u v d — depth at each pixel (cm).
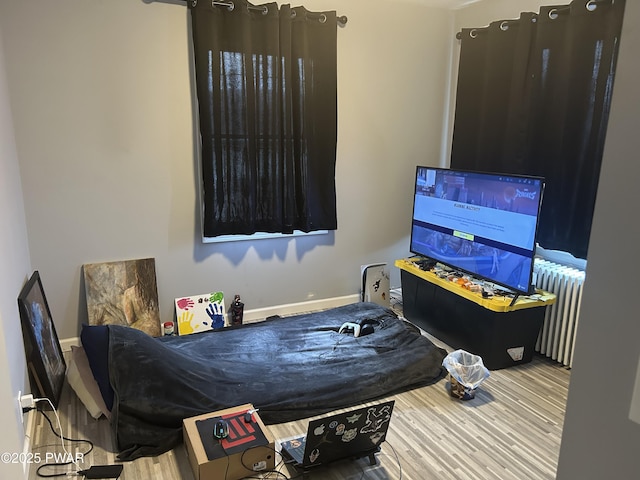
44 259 301
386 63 379
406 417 247
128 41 296
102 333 239
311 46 339
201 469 188
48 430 229
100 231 312
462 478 203
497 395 270
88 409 237
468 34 361
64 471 203
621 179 104
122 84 300
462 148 380
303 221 357
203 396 235
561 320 300
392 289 423
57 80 284
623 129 102
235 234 340
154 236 328
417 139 407
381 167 397
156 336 329
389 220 412
